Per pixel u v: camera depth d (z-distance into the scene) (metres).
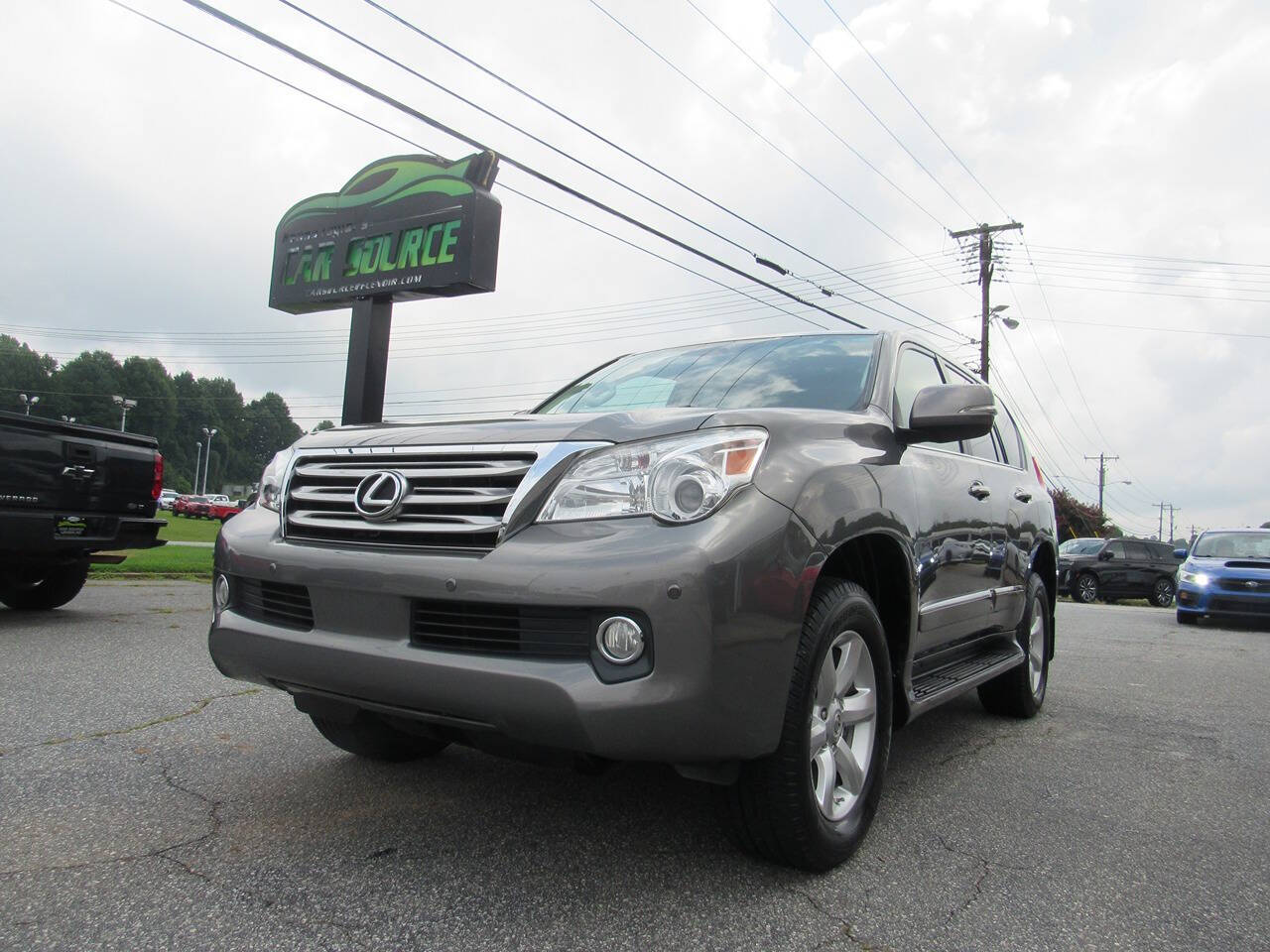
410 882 2.39
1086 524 56.31
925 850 2.80
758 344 3.91
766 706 2.22
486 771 3.40
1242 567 12.43
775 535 2.26
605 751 2.09
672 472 2.22
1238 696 5.93
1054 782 3.65
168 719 3.98
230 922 2.13
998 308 29.72
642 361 4.14
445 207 11.96
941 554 3.32
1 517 6.07
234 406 135.00
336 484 2.68
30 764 3.29
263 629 2.63
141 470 7.04
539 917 2.21
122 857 2.50
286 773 3.30
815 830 2.43
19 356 109.44
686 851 2.65
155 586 9.70
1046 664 5.20
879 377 3.36
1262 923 2.36
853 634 2.67
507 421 2.55
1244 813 3.32
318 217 13.37
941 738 4.40
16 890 2.27
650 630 2.08
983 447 4.41
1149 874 2.68
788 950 2.09
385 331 13.02
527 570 2.18
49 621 6.73
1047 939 2.22
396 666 2.30
